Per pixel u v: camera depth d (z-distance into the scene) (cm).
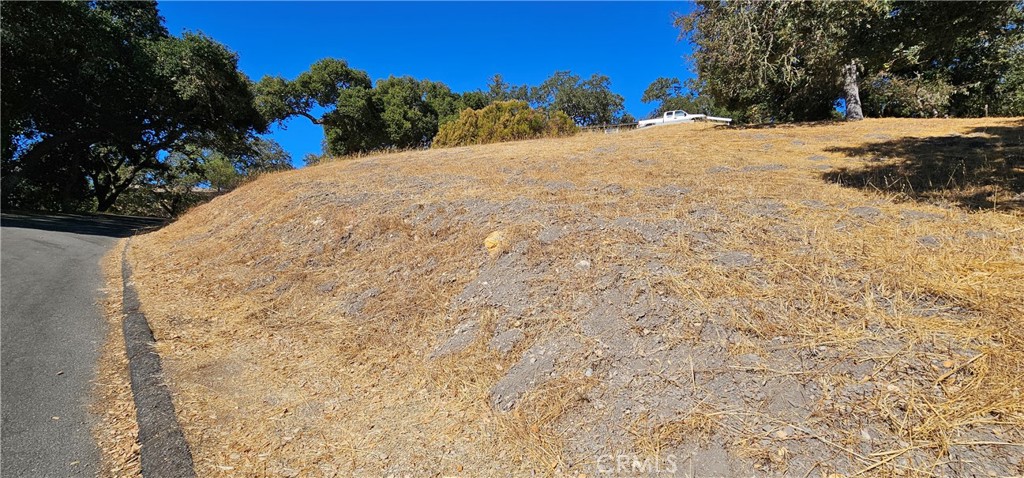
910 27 477
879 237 348
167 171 2747
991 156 589
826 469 179
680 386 230
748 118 1714
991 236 335
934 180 507
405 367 309
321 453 232
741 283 296
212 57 1758
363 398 281
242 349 355
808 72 1073
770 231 375
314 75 3062
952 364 211
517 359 283
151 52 1636
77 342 365
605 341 270
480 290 362
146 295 485
